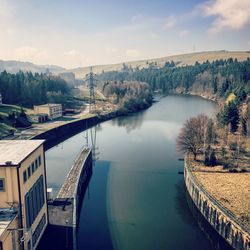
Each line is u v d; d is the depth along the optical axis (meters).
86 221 64.38
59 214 58.75
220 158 90.19
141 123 170.62
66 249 48.25
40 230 51.00
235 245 53.50
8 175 41.56
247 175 78.12
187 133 95.31
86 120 170.38
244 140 103.38
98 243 56.28
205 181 74.12
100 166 99.75
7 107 172.38
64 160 106.81
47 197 60.91
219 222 58.44
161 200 74.75
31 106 190.00
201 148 95.94
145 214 67.69
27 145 52.00
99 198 76.00
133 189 81.12
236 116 114.31
